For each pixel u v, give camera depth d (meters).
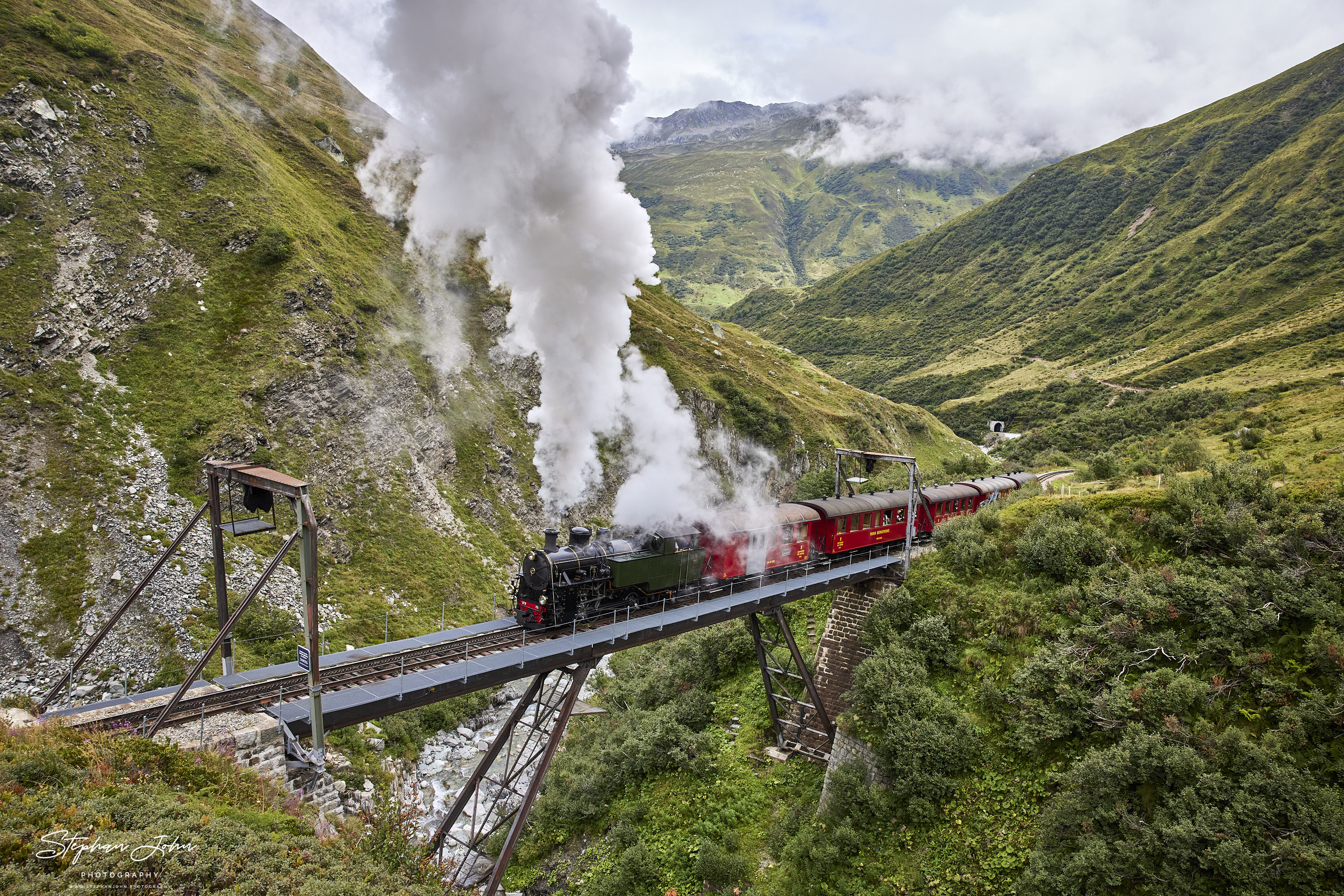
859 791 25.81
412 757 36.34
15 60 50.56
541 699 22.09
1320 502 25.94
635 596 26.03
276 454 46.88
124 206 51.31
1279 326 106.19
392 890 14.81
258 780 16.14
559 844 32.38
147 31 67.25
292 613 40.28
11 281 43.81
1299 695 21.19
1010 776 24.05
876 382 179.00
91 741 14.79
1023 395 126.50
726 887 27.20
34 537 36.00
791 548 32.19
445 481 58.62
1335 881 17.23
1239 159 182.62
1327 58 193.88
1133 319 144.62
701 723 36.12
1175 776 20.50
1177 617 24.55
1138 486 36.94
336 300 56.53
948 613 29.70
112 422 42.69
